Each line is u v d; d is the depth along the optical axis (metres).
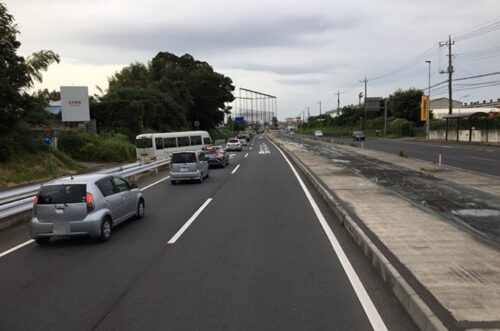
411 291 5.22
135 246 8.67
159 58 79.06
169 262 7.44
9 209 10.98
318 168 23.62
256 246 8.35
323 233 9.38
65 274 6.97
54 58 28.88
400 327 4.72
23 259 8.02
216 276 6.60
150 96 56.38
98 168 30.25
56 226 8.94
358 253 7.77
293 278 6.43
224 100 84.44
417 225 9.11
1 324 5.07
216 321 4.98
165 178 23.12
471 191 14.38
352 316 5.03
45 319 5.18
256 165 29.59
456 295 5.16
